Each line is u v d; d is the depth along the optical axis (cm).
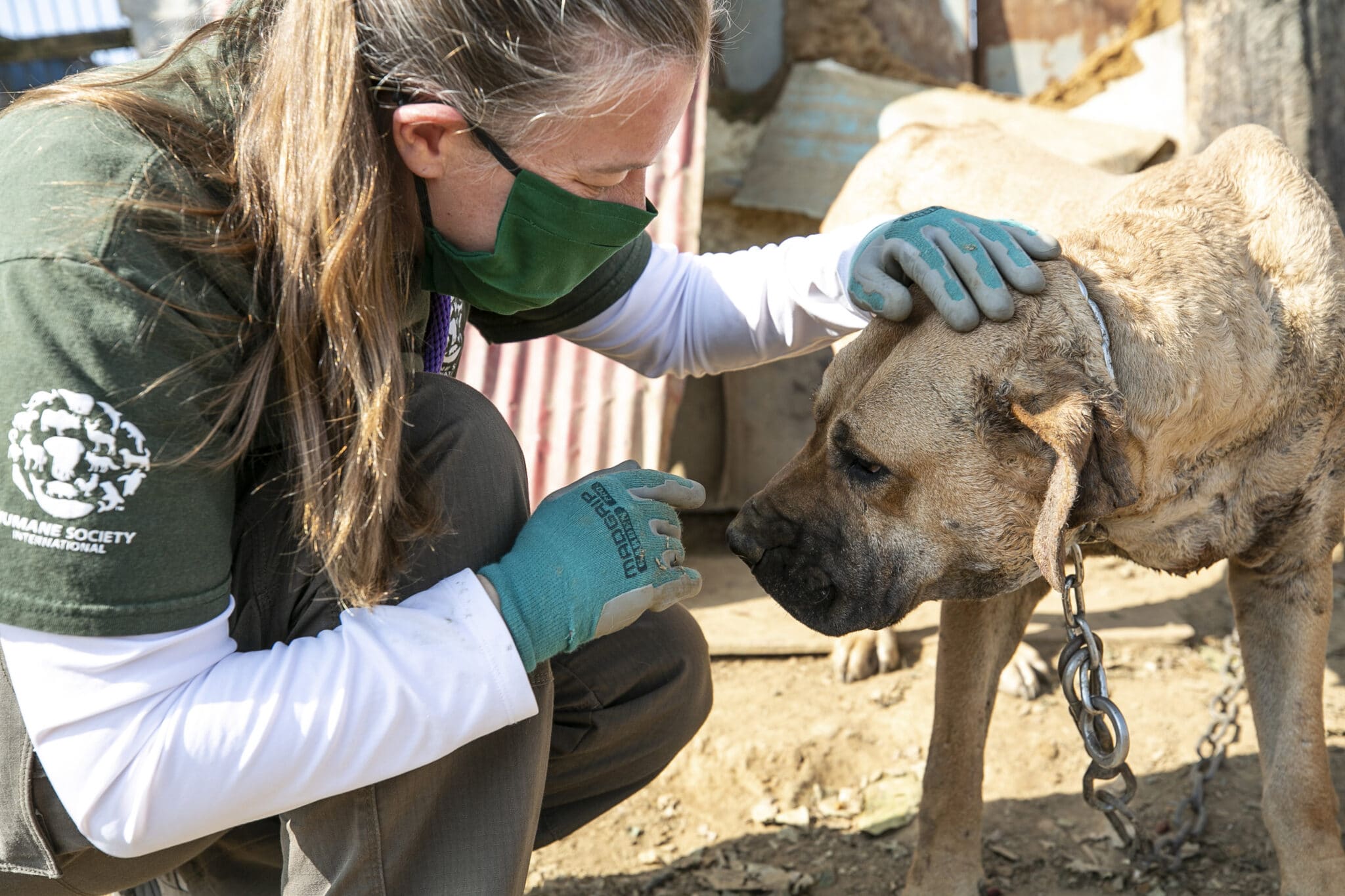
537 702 157
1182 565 215
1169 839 244
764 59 452
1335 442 213
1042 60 460
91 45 618
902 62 454
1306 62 355
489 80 130
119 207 125
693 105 388
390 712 136
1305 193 216
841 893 240
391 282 137
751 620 353
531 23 128
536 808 159
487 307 163
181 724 131
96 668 126
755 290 211
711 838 261
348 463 136
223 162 137
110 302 123
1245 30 362
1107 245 210
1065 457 174
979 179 318
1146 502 200
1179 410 194
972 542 197
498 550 161
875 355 202
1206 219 214
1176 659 321
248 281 135
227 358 134
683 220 386
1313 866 217
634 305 207
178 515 129
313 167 129
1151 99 443
